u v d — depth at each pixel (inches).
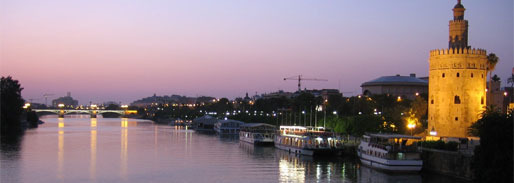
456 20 5157.5
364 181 3740.2
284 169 4397.1
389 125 5531.5
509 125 2950.3
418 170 3850.9
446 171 3683.6
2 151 5866.1
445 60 4985.2
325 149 5187.0
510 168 2854.3
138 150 6141.7
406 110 6294.3
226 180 3892.7
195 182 3814.0
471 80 4909.0
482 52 4972.9
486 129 3056.1
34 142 7293.3
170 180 3897.6
